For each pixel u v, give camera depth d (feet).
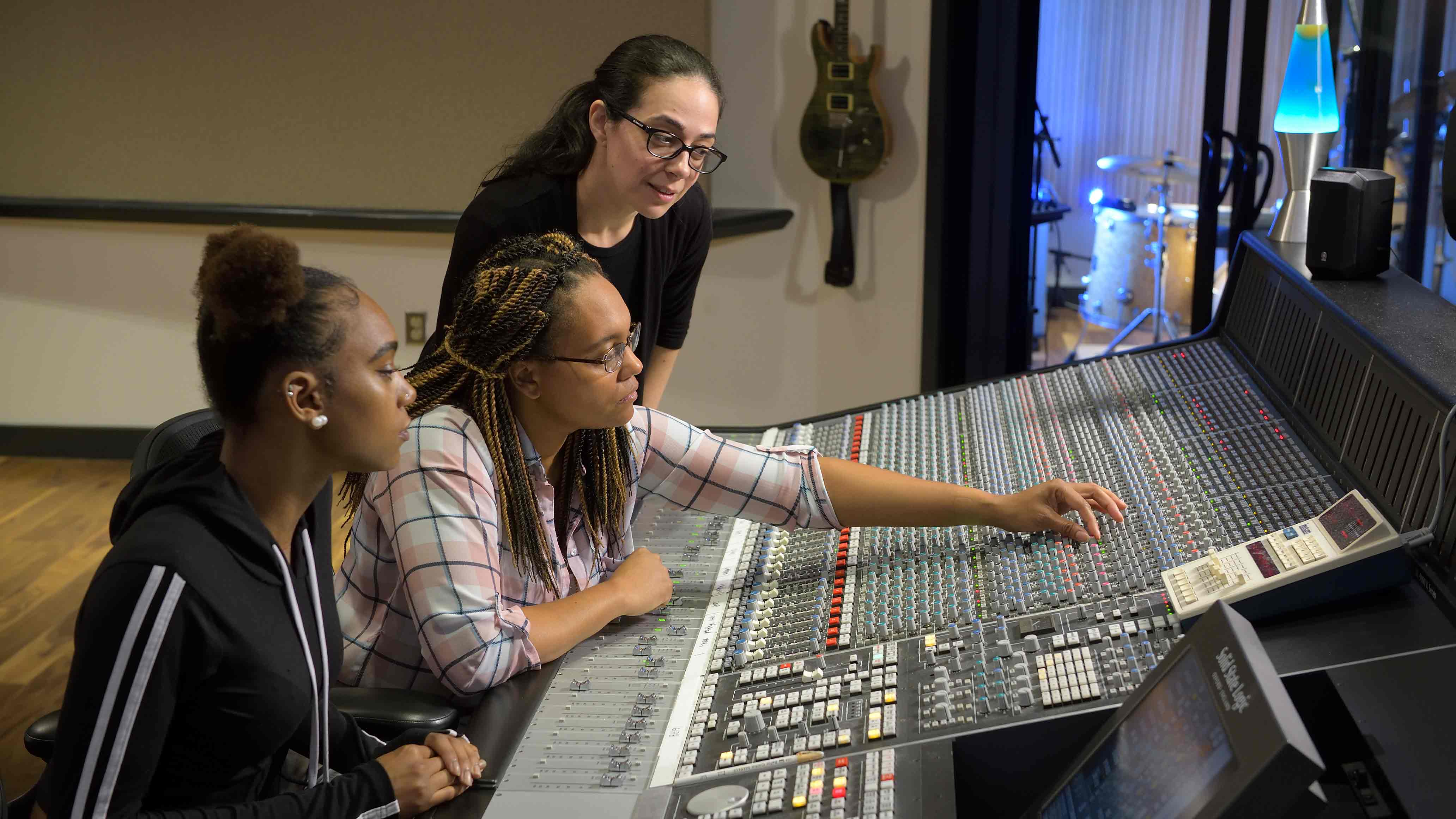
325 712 3.98
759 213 12.74
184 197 14.06
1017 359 12.62
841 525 5.29
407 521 4.53
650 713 4.19
